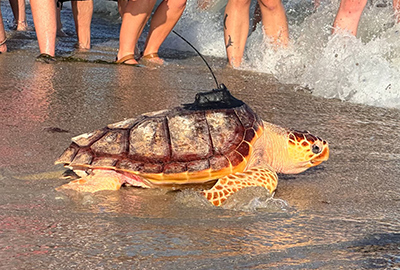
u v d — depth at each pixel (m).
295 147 3.54
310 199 3.42
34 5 5.66
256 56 6.15
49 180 3.42
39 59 5.55
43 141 3.80
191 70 5.80
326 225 3.19
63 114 4.21
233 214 3.24
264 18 5.97
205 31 7.34
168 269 2.86
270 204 3.31
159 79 5.23
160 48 7.14
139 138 3.41
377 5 6.57
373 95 5.05
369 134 4.27
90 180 3.38
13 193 3.29
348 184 3.59
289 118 4.50
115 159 3.39
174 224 3.13
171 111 3.49
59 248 2.93
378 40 5.77
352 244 3.06
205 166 3.35
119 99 4.59
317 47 5.92
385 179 3.65
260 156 3.47
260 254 2.97
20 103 4.34
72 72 5.21
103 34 7.84
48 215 3.13
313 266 2.91
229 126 3.42
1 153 3.64
